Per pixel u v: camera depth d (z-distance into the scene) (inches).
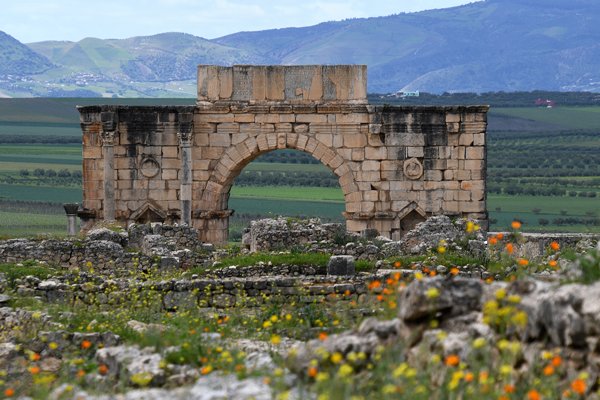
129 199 3464.6
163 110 3447.3
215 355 1256.8
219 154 3481.8
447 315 1090.7
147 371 1201.4
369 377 1054.4
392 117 3444.9
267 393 1066.1
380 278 2059.5
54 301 1973.4
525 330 1026.1
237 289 1988.2
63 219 5920.3
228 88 3474.4
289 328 1561.3
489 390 975.6
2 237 2817.4
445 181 3457.2
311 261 2348.7
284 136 3467.0
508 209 7391.7
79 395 1152.2
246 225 5782.5
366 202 3464.6
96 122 3452.3
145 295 1923.0
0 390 1258.6
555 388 977.5
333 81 3459.6
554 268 1931.6
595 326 980.6
